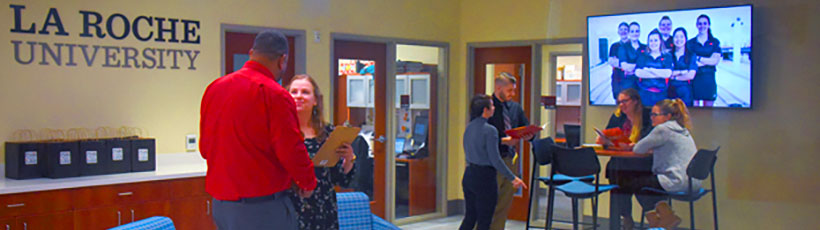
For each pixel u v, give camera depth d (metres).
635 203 3.92
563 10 4.98
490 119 5.28
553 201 4.38
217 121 2.60
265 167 2.57
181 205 4.33
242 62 5.12
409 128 6.27
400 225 6.15
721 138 3.82
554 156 4.38
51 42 4.23
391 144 6.03
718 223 3.81
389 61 5.96
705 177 3.81
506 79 5.30
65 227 3.86
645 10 4.17
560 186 4.33
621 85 4.19
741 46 3.83
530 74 6.00
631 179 3.94
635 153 3.93
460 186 6.58
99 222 3.98
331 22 5.50
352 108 5.75
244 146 2.55
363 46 5.82
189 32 4.77
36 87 4.19
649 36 4.10
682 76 3.95
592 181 4.12
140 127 4.60
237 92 2.57
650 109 3.97
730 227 3.78
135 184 4.12
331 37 5.50
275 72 2.72
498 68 6.23
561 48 5.88
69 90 4.31
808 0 3.65
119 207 4.06
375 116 5.95
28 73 4.16
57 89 4.27
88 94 4.38
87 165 4.10
